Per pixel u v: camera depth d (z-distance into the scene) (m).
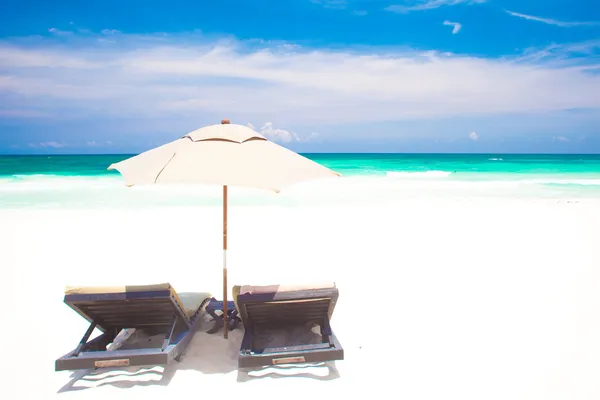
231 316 4.66
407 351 4.35
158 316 4.11
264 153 3.70
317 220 11.71
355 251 8.42
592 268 7.18
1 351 4.33
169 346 3.71
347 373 3.93
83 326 4.95
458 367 4.04
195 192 17.39
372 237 9.65
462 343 4.52
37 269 7.21
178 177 3.24
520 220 11.73
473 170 37.47
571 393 3.62
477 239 9.44
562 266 7.31
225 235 4.38
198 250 8.55
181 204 14.48
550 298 5.79
